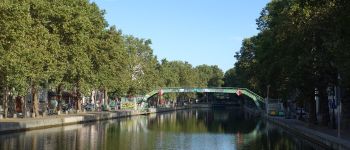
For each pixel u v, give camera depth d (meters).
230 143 40.97
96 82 79.19
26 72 51.03
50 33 60.97
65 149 33.69
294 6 44.44
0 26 40.97
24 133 47.16
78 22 63.09
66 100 103.19
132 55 113.31
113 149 34.44
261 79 66.19
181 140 43.09
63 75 65.62
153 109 129.00
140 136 46.59
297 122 66.19
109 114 85.19
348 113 50.50
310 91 55.88
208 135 49.53
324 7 38.25
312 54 45.38
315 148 37.34
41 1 56.91
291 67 49.09
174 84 163.00
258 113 118.94
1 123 47.25
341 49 33.84
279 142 42.22
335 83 48.03
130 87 109.81
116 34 90.44
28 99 80.12
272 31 55.59
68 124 63.66
